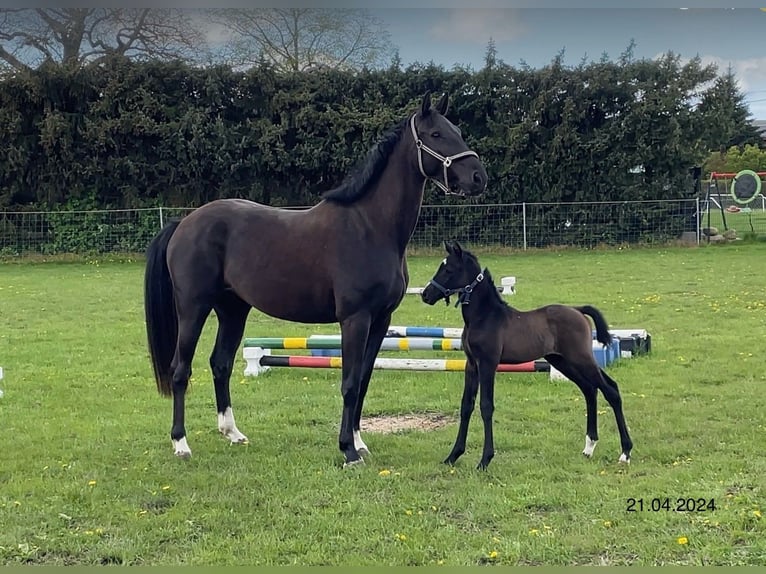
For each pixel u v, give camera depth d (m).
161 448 5.89
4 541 4.14
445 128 5.47
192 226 5.88
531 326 5.36
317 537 4.19
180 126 23.02
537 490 4.80
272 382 8.14
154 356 5.96
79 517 4.50
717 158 42.47
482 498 4.67
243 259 5.72
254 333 11.37
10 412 6.93
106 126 22.55
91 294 15.09
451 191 5.51
